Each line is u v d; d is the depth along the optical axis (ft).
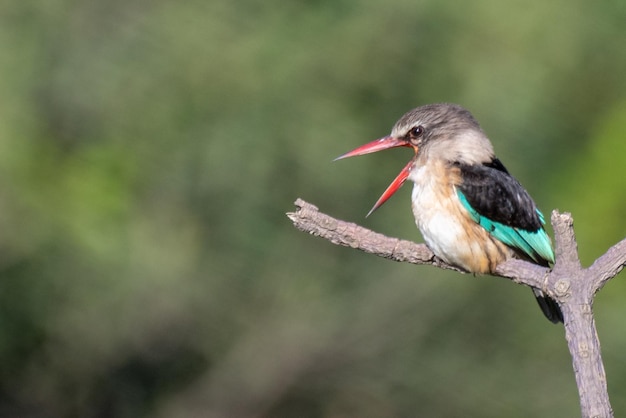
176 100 49.60
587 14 49.24
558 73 48.78
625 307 47.42
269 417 52.80
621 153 46.78
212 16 49.78
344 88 48.98
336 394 52.26
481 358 50.55
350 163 48.67
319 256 50.44
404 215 48.62
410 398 51.34
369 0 49.14
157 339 50.90
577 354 20.76
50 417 50.31
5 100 47.37
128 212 47.39
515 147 48.16
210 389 52.16
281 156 48.83
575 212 46.19
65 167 47.60
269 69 48.93
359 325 51.01
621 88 49.01
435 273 49.78
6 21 49.01
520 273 23.71
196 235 49.52
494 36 48.67
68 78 49.42
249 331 51.62
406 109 49.01
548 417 49.80
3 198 45.78
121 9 50.44
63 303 47.11
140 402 51.62
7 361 47.96
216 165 49.11
